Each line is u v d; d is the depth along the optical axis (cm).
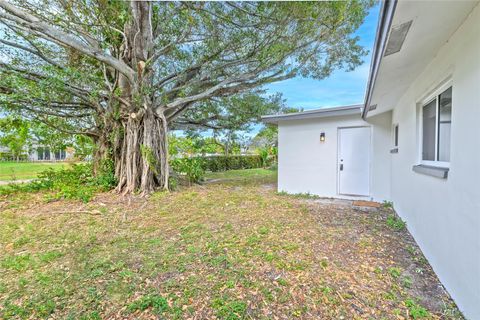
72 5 566
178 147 1302
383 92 396
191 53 812
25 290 240
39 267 285
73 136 906
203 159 1480
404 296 227
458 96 212
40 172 903
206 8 644
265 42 740
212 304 216
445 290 237
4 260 300
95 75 741
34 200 604
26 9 575
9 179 988
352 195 682
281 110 1116
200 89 897
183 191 767
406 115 437
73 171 893
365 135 666
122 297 227
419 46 236
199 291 235
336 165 698
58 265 289
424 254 311
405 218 437
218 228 414
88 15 584
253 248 331
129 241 359
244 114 1067
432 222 282
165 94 807
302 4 607
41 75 660
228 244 344
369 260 298
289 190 774
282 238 368
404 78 346
